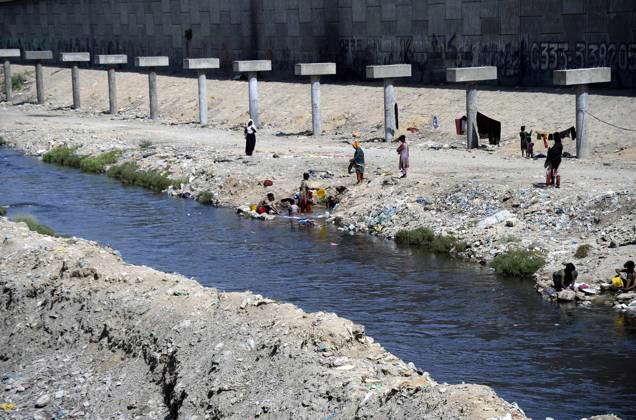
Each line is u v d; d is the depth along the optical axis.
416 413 18.14
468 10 69.50
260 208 45.41
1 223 37.09
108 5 115.81
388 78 60.34
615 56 58.94
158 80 101.00
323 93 77.50
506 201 39.66
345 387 19.86
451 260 35.94
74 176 60.03
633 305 28.95
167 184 53.81
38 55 103.25
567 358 25.30
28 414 22.67
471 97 54.69
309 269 35.12
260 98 82.06
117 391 23.06
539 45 64.31
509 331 27.58
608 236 34.03
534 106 59.56
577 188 39.38
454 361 25.28
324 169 50.62
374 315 29.41
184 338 23.62
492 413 17.39
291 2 87.44
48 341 26.33
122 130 76.62
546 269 32.59
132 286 27.52
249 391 20.95
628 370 24.33
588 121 54.59
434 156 52.78
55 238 34.38
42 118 90.81
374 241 39.47
